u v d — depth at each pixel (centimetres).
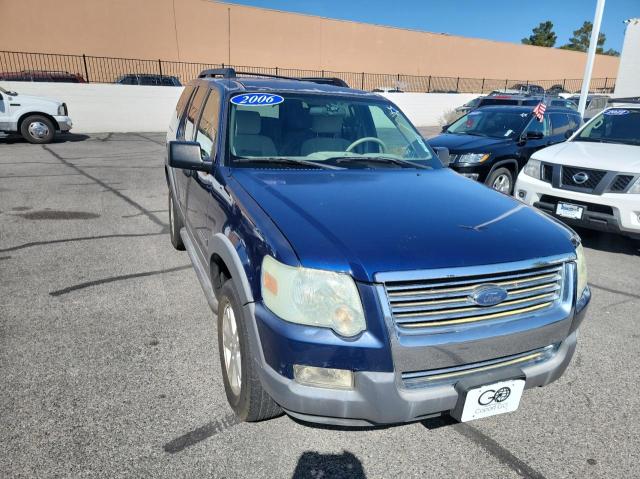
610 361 338
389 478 230
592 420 275
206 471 227
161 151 1274
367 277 199
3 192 756
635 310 421
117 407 268
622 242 625
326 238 215
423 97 2498
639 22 2469
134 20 2814
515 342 221
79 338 338
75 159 1102
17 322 356
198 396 280
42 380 288
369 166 340
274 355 206
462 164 731
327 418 210
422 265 205
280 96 360
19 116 1282
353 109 377
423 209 259
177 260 492
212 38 3070
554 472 236
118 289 420
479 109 908
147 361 313
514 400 228
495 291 213
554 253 233
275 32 3275
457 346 208
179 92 1828
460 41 4103
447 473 234
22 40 2562
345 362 199
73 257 493
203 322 366
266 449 243
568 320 236
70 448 236
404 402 205
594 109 1595
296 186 281
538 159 616
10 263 471
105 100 1722
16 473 220
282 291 204
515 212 271
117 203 716
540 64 4644
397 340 200
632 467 240
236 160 315
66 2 2625
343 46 3562
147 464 229
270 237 220
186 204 398
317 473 230
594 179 555
